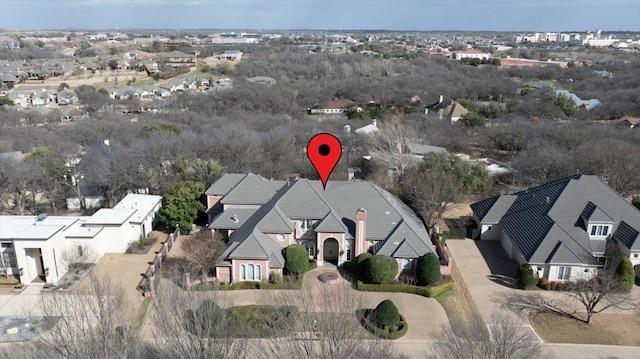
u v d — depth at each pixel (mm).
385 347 29109
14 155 70875
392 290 41562
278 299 36062
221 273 42312
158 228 55344
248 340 31031
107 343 26438
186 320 27422
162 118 103875
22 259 42094
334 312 28859
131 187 62750
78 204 61500
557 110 105750
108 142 70312
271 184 52281
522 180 68812
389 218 46031
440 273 42500
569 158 66875
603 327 36562
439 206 55594
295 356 26219
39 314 37312
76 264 44438
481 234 52812
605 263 44344
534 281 41906
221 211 52812
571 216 46438
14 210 59219
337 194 47875
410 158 65562
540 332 35938
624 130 83312
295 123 96062
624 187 61562
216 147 71125
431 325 36906
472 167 62188
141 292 40656
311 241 46344
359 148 78312
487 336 30875
